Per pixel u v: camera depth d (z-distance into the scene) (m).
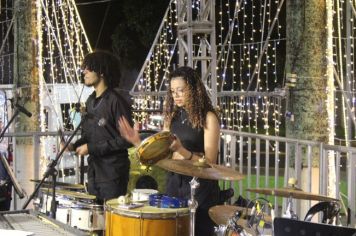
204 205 4.52
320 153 5.71
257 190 4.46
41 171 7.43
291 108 7.26
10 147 8.30
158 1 19.88
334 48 9.95
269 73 18.25
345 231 3.08
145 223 4.16
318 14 7.11
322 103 7.13
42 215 3.44
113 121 5.07
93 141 5.13
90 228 4.88
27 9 8.64
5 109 9.38
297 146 6.00
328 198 4.29
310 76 7.13
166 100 4.60
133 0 20.12
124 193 5.21
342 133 12.78
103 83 5.17
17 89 8.54
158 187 6.16
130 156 6.16
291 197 4.34
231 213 4.42
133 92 10.77
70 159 8.84
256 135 6.59
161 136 3.86
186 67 4.47
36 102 8.58
